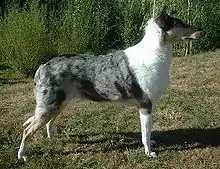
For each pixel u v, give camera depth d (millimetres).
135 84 2064
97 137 2391
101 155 2184
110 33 4723
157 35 2055
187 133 2438
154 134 2434
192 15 4410
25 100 3031
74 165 2082
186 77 3439
